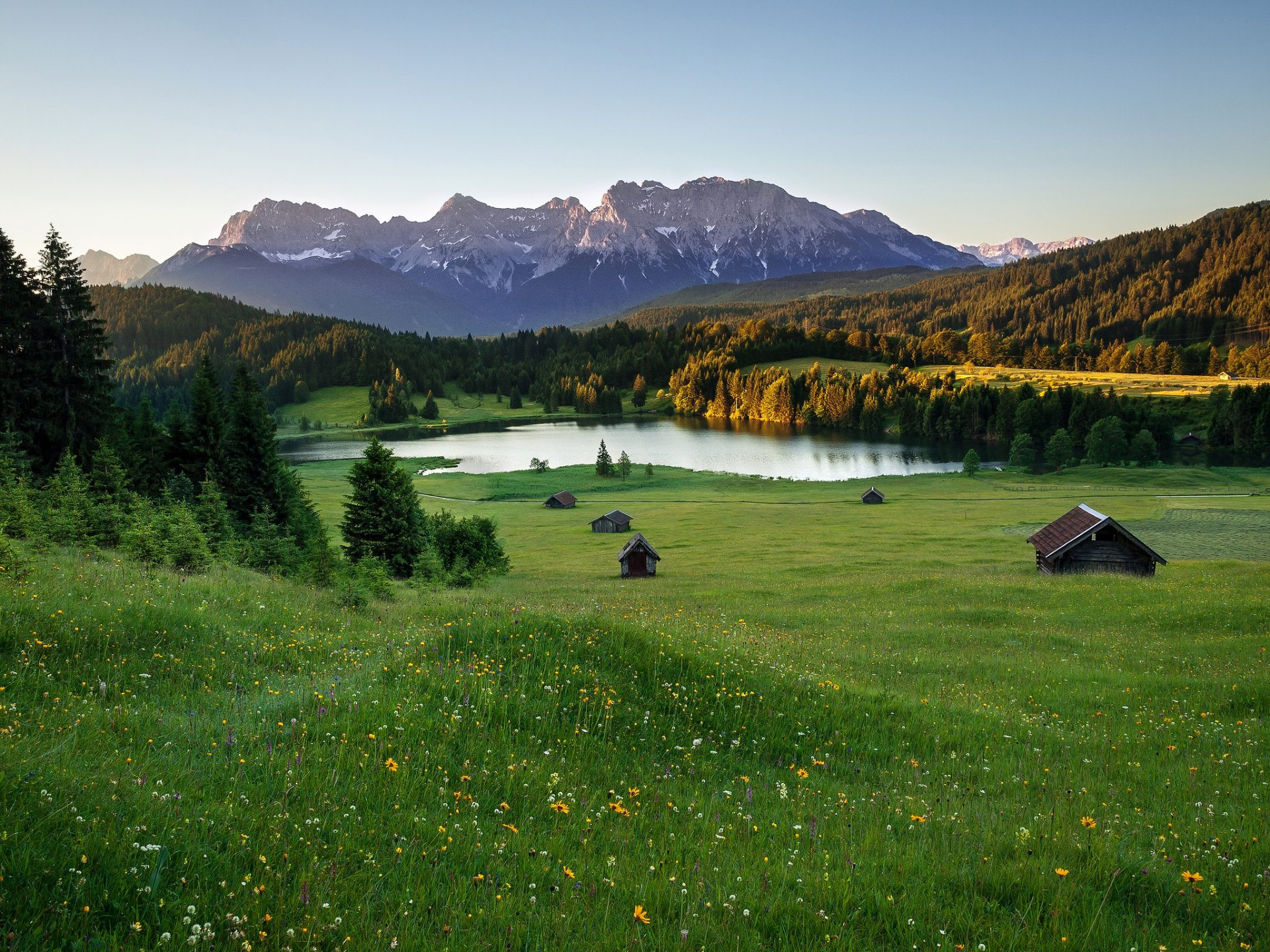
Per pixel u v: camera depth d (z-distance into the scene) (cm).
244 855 575
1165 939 615
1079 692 1911
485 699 1040
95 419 5781
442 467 17988
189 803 638
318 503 11900
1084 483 14138
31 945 428
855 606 4059
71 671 1035
